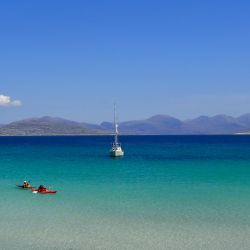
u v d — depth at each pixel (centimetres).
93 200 4609
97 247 3017
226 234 3297
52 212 4050
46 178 6556
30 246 3042
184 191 5144
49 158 11019
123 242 3120
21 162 9662
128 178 6462
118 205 4334
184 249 2969
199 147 18225
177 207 4216
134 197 4766
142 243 3098
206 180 6138
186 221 3675
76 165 8831
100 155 12306
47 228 3484
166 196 4809
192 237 3228
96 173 7225
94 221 3691
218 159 10325
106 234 3309
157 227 3494
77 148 17212
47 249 2981
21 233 3350
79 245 3062
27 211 4106
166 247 3009
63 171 7600
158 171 7494
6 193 5159
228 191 5128
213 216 3844
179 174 6950
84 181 6147
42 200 4662
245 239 3173
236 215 3878
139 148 17688
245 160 9869
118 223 3622
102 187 5528
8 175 7025
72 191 5228
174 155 12225
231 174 6875
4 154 12950
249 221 3666
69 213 4000
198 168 7962
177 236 3253
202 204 4359
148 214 3931
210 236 3250
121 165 8794
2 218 3828
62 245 3062
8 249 2981
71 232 3372
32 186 5647
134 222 3653
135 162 9581
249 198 4662
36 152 14112
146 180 6197
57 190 5316
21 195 5009
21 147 18525
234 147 17925
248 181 5991
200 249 2967
